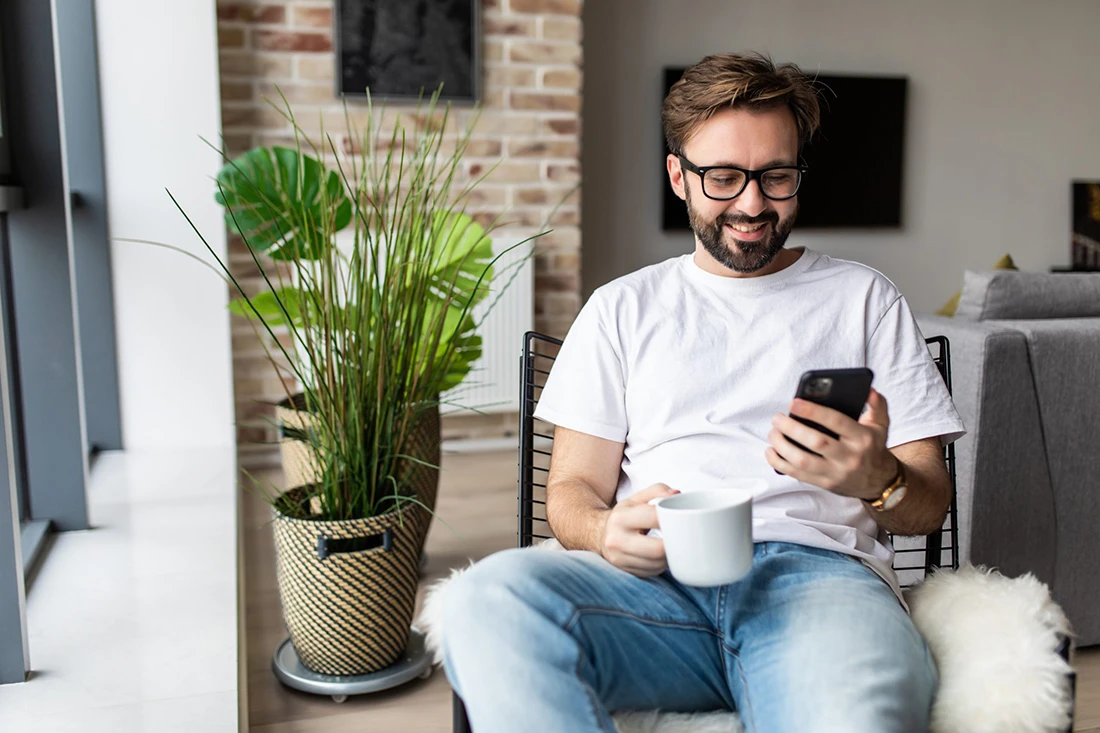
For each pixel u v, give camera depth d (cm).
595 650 114
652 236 497
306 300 196
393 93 376
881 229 530
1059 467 213
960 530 212
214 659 185
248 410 371
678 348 140
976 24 529
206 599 216
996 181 543
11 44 242
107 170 337
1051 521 214
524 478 158
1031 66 539
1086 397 212
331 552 194
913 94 525
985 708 107
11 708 166
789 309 141
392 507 198
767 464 135
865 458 114
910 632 114
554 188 401
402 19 374
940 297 545
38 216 247
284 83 366
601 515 129
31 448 259
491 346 395
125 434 352
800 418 114
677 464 137
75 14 326
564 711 102
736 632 118
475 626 107
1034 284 225
